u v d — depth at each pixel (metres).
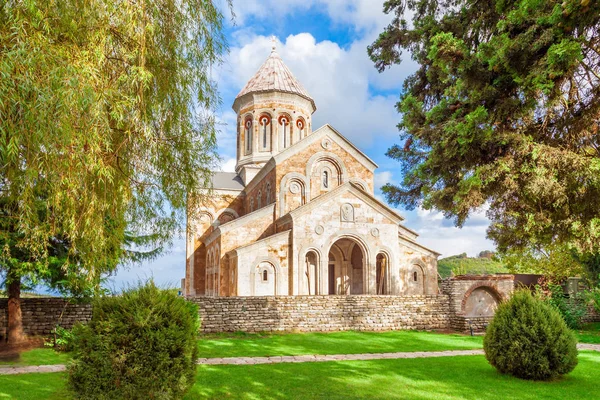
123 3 7.38
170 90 8.59
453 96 9.67
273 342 17.58
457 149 8.93
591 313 25.11
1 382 10.67
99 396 7.86
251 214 31.02
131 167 8.61
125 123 7.83
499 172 8.34
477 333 20.98
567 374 12.09
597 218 8.41
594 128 8.70
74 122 6.48
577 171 7.91
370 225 28.64
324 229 27.83
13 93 5.70
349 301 21.44
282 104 39.28
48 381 10.84
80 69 6.31
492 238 11.17
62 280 15.22
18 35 5.79
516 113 8.47
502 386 10.72
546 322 11.73
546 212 8.96
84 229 7.62
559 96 7.95
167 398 8.02
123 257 15.21
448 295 22.75
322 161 32.84
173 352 8.37
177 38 8.63
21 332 16.61
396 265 28.75
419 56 12.17
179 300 8.88
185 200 9.95
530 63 7.90
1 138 5.75
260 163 39.41
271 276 27.02
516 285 25.66
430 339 18.88
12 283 16.52
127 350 8.12
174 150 9.31
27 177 6.62
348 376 11.53
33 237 7.66
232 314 19.95
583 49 7.96
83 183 7.31
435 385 10.70
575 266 29.03
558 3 7.35
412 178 15.93
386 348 16.50
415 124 10.20
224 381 10.88
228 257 29.88
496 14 9.70
